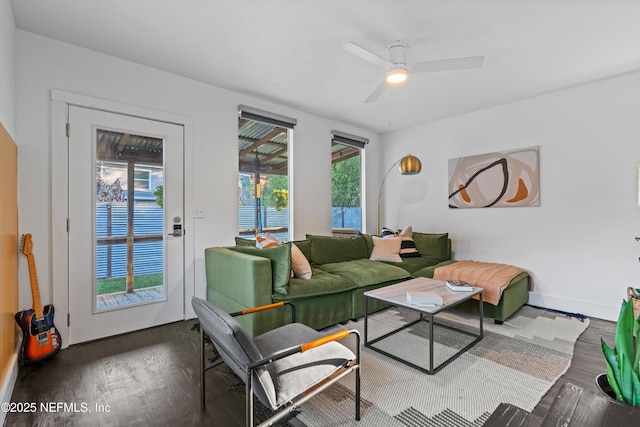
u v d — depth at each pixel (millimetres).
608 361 1344
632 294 2488
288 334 1732
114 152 2678
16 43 2219
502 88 3268
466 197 4066
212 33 2287
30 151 2277
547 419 897
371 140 5004
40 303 2176
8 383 1707
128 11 2035
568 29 2197
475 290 2531
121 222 2709
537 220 3486
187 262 3068
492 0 1900
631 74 2908
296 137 3992
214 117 3244
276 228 3951
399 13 2033
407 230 4316
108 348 2398
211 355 2271
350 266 3469
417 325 2881
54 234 2367
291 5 1965
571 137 3248
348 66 2807
